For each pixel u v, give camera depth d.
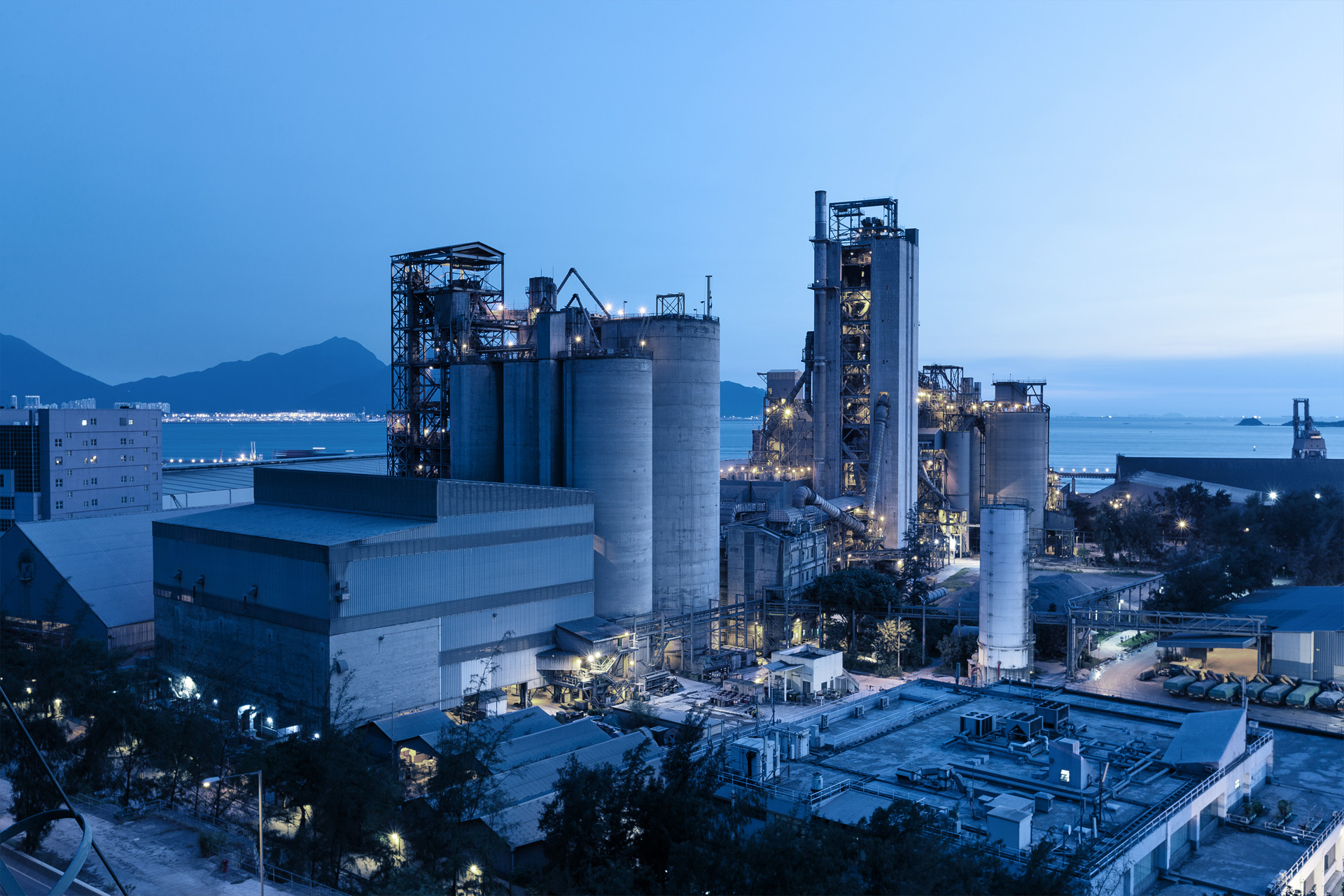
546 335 115.31
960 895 43.00
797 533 131.38
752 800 58.38
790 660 106.50
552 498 103.62
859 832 50.34
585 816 56.62
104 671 79.25
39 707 75.75
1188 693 105.81
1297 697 100.38
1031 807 54.62
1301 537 173.88
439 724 85.25
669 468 119.69
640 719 94.19
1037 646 125.19
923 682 89.69
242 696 92.00
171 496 176.50
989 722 71.75
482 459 125.62
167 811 70.69
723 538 136.75
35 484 155.75
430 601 91.88
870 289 167.62
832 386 169.50
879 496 166.62
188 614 101.12
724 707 101.62
